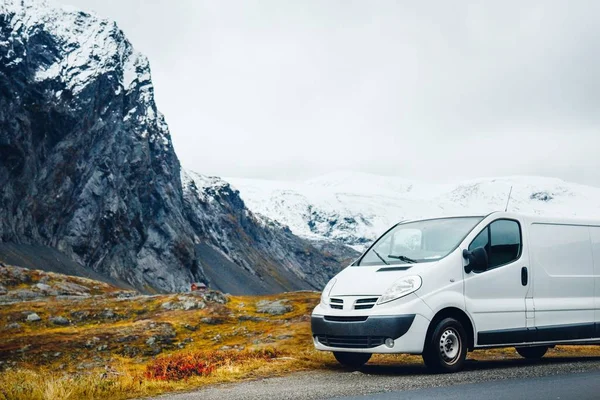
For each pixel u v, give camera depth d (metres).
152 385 9.82
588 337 12.40
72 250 176.50
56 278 84.94
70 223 179.12
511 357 13.91
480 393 8.09
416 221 12.34
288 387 9.20
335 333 10.63
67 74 195.75
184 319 53.88
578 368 10.64
